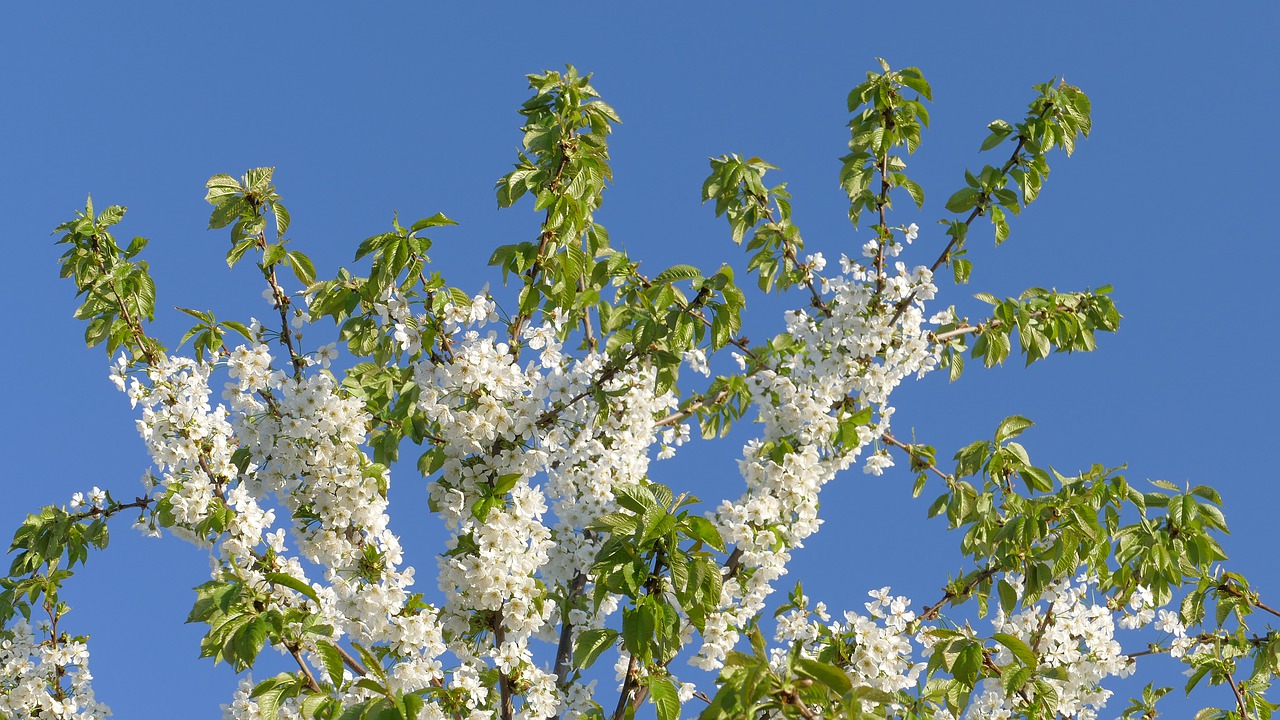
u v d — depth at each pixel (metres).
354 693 4.70
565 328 5.57
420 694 4.71
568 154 5.25
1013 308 6.55
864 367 5.55
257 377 4.93
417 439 5.06
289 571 5.18
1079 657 5.75
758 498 5.24
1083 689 6.02
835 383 5.51
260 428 4.91
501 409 4.77
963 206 6.13
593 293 5.25
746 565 5.11
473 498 4.81
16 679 6.04
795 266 6.33
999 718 5.51
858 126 6.16
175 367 5.38
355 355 4.91
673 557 4.02
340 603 4.78
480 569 4.75
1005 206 6.12
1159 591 5.80
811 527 5.19
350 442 4.91
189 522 5.21
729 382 6.81
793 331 5.71
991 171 6.10
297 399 4.79
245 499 5.12
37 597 6.29
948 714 5.46
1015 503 5.71
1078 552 5.66
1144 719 6.30
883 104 6.03
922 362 5.78
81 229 5.48
